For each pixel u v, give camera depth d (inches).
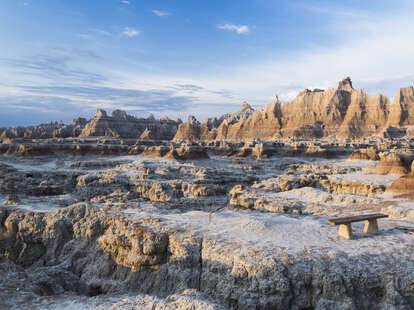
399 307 1086.4
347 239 1416.1
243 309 1163.9
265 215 1940.2
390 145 6471.5
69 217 1945.1
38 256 1943.9
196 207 2783.0
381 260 1217.4
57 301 1122.7
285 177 3363.7
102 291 1501.0
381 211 2052.2
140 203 2423.7
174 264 1408.7
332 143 7667.3
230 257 1293.1
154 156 6668.3
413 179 2512.3
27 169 5162.4
